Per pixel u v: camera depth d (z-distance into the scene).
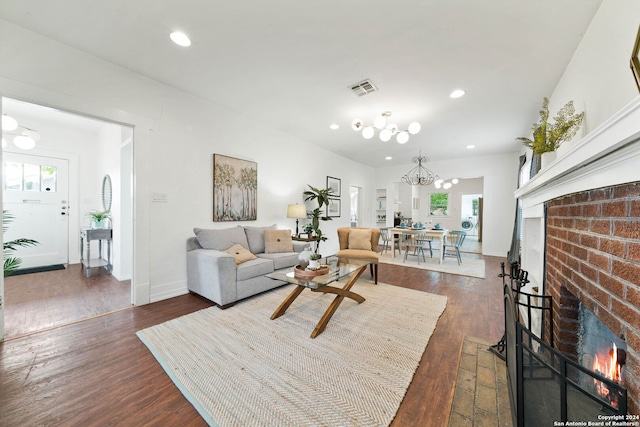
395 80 2.59
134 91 2.54
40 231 4.21
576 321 1.46
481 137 4.54
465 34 1.90
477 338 2.03
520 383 1.04
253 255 3.15
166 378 1.52
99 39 2.05
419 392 1.43
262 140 4.03
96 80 2.29
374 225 7.83
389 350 1.83
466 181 9.54
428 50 2.10
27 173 4.10
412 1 1.61
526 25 1.78
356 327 2.19
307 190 5.05
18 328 2.11
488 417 1.25
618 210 0.94
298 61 2.31
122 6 1.70
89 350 1.80
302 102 3.18
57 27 1.91
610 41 1.47
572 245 1.35
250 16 1.77
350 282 2.59
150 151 2.69
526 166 4.18
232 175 3.54
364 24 1.82
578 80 1.96
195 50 2.18
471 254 5.95
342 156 6.24
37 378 1.50
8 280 3.46
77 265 4.29
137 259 2.60
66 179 4.46
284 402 1.33
